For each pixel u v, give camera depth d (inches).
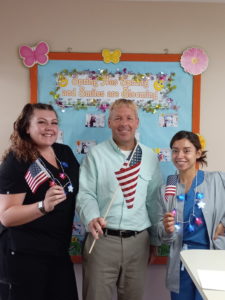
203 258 49.2
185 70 80.4
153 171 70.4
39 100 80.7
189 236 64.0
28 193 58.5
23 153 58.8
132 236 67.2
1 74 80.7
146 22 80.5
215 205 64.2
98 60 80.3
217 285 39.3
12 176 57.1
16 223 55.4
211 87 81.4
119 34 80.4
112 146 70.0
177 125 81.2
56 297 61.7
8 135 81.4
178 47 80.8
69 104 81.0
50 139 60.2
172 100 81.0
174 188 64.2
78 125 81.4
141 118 81.2
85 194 67.6
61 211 61.1
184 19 80.6
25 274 57.9
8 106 81.1
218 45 81.0
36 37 80.4
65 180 62.5
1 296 59.1
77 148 81.7
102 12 80.2
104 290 66.2
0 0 79.9
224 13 80.7
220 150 82.0
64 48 80.5
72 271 65.5
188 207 64.9
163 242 66.2
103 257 65.9
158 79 80.7
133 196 67.1
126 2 80.1
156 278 83.0
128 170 67.8
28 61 80.0
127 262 67.0
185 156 63.7
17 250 57.6
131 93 80.8
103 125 81.4
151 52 80.8
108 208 62.7
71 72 80.4
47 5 80.0
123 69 80.5
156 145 81.5
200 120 81.8
